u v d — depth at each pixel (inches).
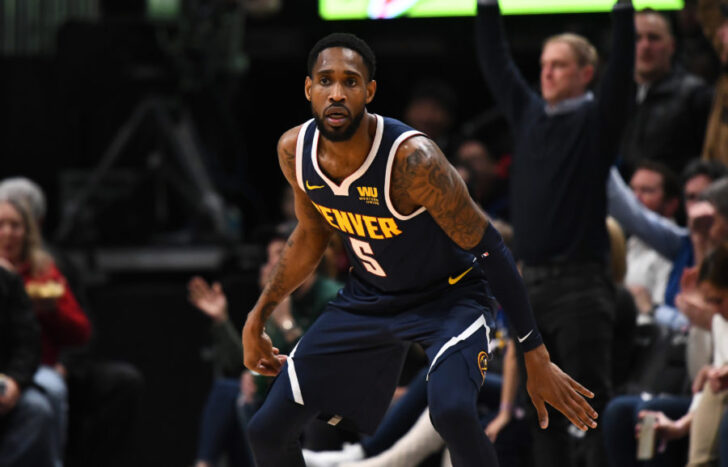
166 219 887.7
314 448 538.9
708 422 454.0
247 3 917.8
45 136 929.5
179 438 727.7
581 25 941.8
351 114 330.3
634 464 488.1
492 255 345.4
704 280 466.9
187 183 847.1
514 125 512.4
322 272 567.5
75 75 878.4
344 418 378.3
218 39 872.9
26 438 550.6
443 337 353.7
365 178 340.2
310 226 377.1
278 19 1060.5
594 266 484.4
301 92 1104.8
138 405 657.6
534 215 489.7
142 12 954.1
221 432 607.5
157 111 853.2
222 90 919.0
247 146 1099.9
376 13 953.5
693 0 783.7
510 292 348.2
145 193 854.5
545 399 354.3
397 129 340.8
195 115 921.5
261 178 1103.0
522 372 481.1
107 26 872.9
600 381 479.5
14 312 562.3
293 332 543.8
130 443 694.5
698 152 631.2
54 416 576.1
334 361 371.9
